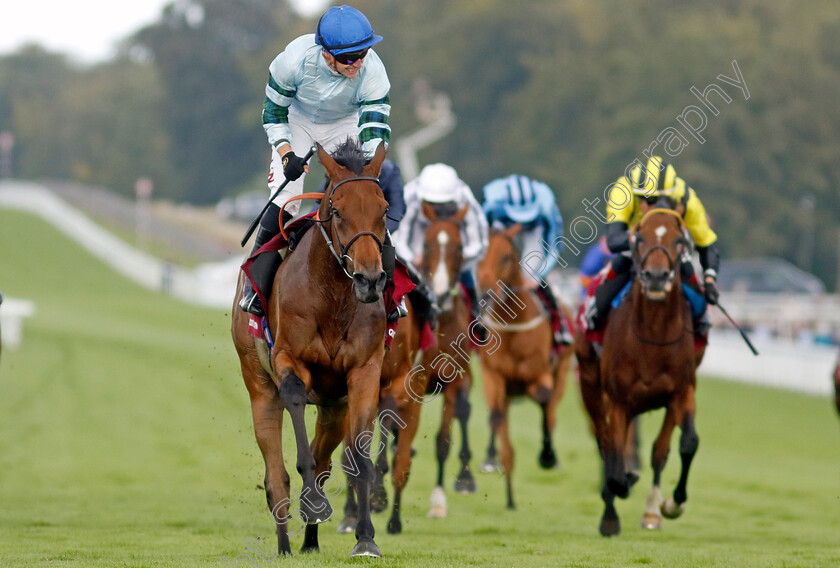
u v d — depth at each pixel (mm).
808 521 9156
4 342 25266
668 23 66625
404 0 93312
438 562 5984
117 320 32531
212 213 89062
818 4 63750
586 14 77125
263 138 108500
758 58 54844
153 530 7824
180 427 15695
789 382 23703
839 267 56812
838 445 15969
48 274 48750
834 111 54219
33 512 8977
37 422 16031
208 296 41625
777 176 53188
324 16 6176
